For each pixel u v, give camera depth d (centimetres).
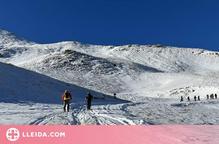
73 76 13525
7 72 5791
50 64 15112
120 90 12000
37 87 5584
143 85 13375
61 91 6181
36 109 2980
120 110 2842
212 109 3753
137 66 17338
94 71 14862
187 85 12288
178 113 2794
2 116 2134
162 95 10469
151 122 1850
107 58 18288
